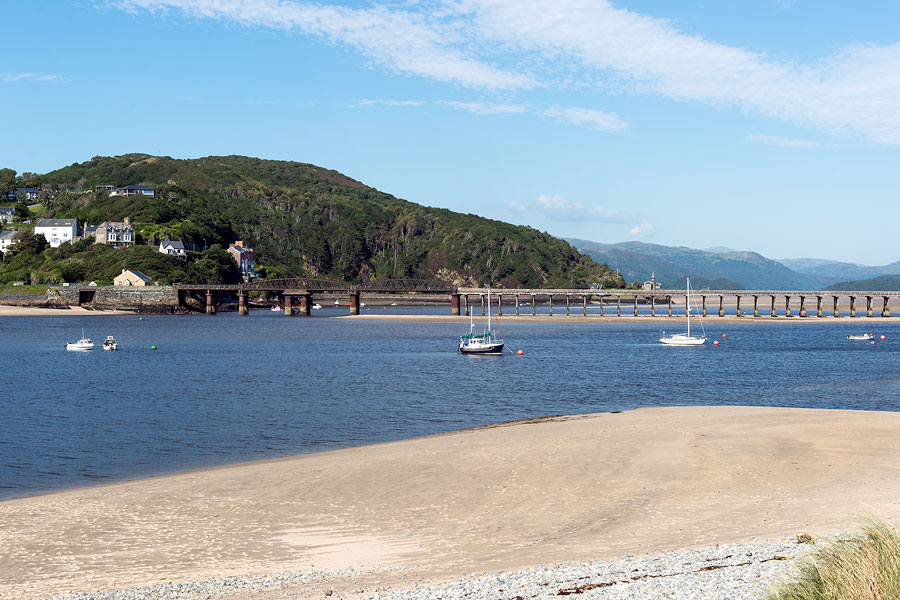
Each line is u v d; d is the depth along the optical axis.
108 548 24.55
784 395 69.12
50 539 25.61
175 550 24.25
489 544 23.67
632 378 84.25
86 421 53.97
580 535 24.25
